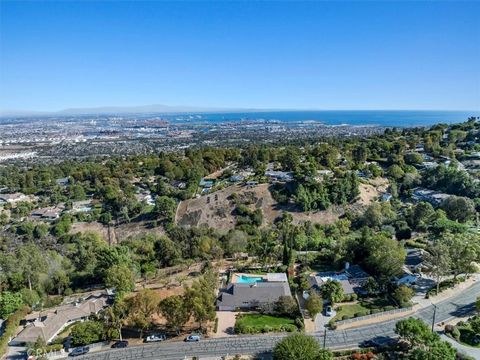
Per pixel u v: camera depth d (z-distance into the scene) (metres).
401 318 94.81
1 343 89.56
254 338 89.00
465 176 186.00
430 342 76.12
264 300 101.94
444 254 106.19
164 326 95.94
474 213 160.00
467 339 85.12
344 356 80.50
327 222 173.88
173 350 85.31
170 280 122.69
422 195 189.50
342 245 130.75
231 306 101.31
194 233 154.62
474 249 107.38
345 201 182.75
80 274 127.62
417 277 115.69
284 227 157.88
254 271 125.94
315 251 140.62
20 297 105.88
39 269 119.94
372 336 87.94
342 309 100.50
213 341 88.25
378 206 165.88
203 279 105.06
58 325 96.06
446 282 109.88
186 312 90.19
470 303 100.62
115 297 106.81
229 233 151.50
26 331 92.50
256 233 164.50
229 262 135.88
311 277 115.12
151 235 165.00
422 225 150.50
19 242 178.12
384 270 112.12
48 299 114.75
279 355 74.31
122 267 114.56
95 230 192.75
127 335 92.56
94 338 87.62
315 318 96.75
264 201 189.88
